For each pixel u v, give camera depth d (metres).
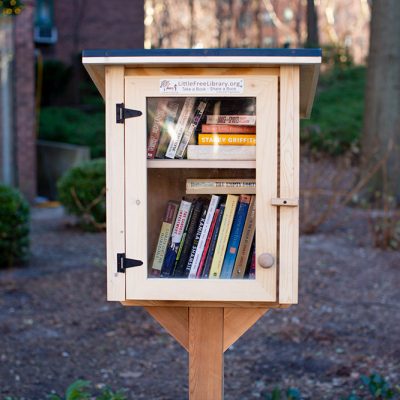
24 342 5.34
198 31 29.41
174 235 2.61
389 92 11.18
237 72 2.52
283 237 2.53
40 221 11.12
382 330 5.67
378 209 10.28
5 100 12.45
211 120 2.56
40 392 4.45
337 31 33.53
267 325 5.84
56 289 6.77
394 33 11.22
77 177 9.84
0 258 7.57
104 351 5.24
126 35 21.11
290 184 2.51
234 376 4.78
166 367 4.96
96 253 8.53
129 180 2.53
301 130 12.95
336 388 4.52
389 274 7.30
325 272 7.32
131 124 2.52
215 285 2.55
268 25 32.50
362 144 11.61
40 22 20.75
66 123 19.67
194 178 2.59
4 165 12.54
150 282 2.55
